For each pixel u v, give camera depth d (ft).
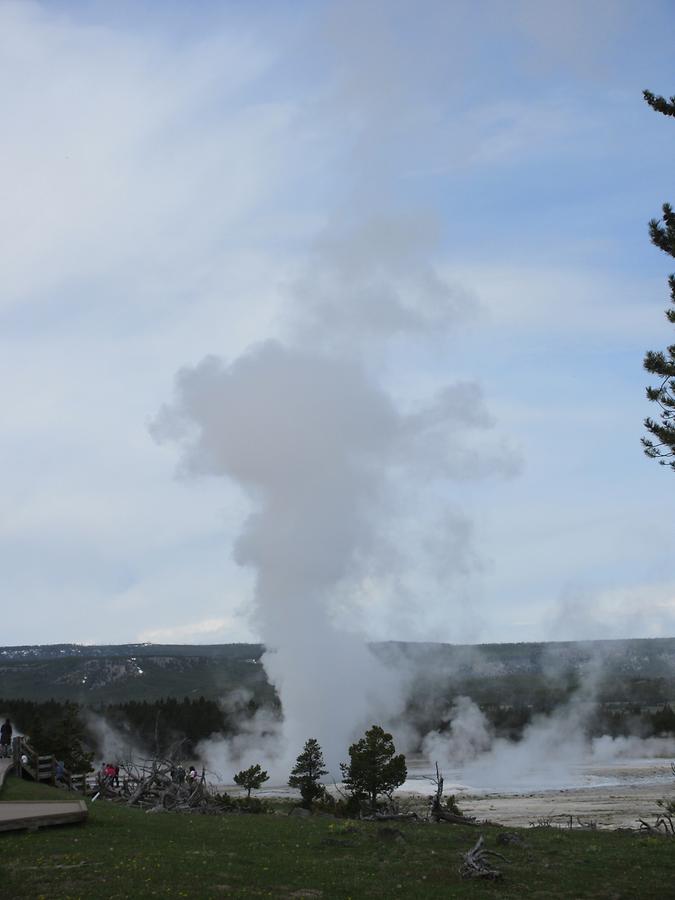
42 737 239.91
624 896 78.43
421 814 202.59
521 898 76.64
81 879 69.87
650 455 94.32
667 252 96.02
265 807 185.06
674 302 95.25
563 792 368.48
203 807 159.53
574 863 96.17
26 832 92.38
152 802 164.76
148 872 74.23
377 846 104.53
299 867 85.30
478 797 353.10
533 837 123.54
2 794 115.24
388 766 210.18
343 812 208.95
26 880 68.54
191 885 70.64
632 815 258.57
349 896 73.20
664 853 104.78
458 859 96.43
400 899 73.20
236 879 75.72
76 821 99.96
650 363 94.63
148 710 562.66
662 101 96.02
